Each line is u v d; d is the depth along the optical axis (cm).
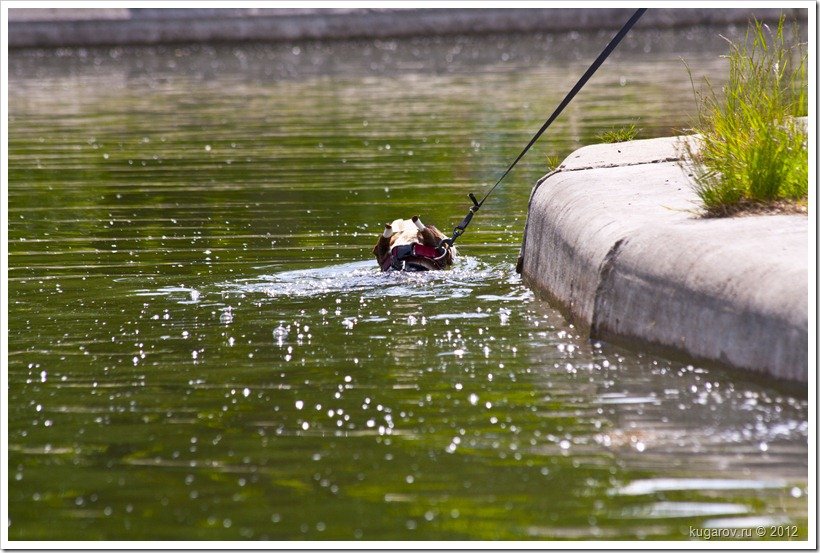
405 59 9175
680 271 1423
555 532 980
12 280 2091
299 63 9081
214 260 2244
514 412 1275
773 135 1692
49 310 1838
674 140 2289
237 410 1311
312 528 1002
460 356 1508
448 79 7156
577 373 1413
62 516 1039
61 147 4478
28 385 1432
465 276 2047
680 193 1788
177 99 6469
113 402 1355
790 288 1236
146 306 1848
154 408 1328
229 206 2955
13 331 1706
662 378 1373
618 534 973
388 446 1183
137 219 2791
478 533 982
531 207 2083
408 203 2912
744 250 1364
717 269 1362
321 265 2172
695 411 1247
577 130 4319
